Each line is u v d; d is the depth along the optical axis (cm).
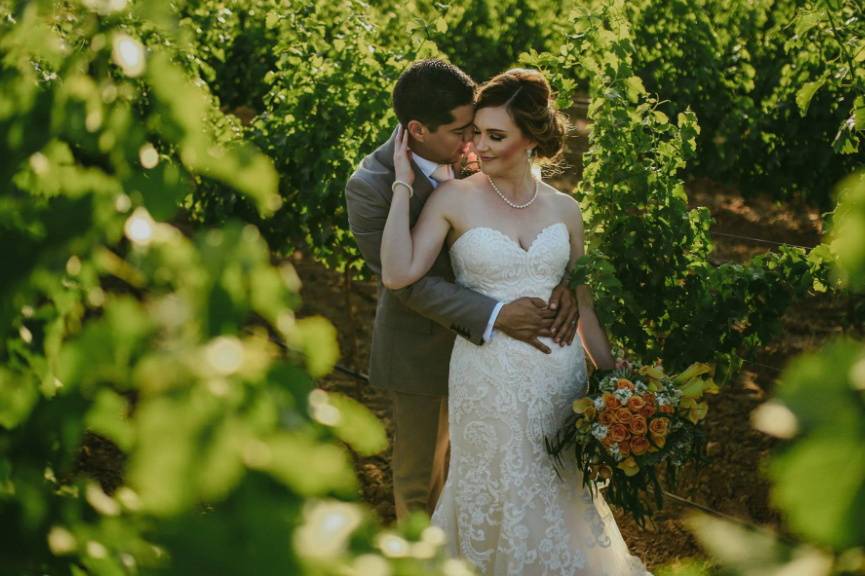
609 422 279
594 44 427
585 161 411
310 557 75
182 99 111
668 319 411
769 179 793
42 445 102
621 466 281
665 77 830
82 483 103
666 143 403
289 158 516
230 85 892
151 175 105
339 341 594
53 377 113
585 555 302
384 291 336
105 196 104
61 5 120
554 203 306
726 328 392
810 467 52
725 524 63
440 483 352
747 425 487
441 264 314
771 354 562
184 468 76
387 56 528
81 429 100
